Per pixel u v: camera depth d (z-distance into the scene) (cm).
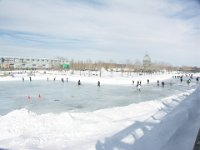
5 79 5250
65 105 1981
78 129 1020
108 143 793
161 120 1059
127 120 1177
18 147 793
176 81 5588
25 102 2138
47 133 959
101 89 3478
